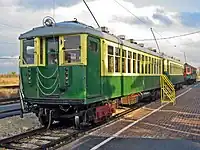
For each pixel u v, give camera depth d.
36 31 10.80
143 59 18.25
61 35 10.33
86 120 10.49
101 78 11.26
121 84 13.78
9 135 10.08
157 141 8.64
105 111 11.88
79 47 10.03
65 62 10.27
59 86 10.26
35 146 8.51
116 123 11.77
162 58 24.77
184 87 42.88
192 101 21.22
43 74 10.58
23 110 11.09
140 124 11.47
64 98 10.20
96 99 10.77
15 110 14.58
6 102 19.50
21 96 11.08
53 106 10.77
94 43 10.70
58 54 10.40
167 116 13.61
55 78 10.37
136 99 17.22
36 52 10.66
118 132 9.96
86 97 9.96
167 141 8.65
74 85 10.05
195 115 13.92
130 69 15.37
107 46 11.90
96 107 11.09
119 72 13.49
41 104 10.70
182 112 15.04
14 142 8.91
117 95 13.18
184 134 9.61
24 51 11.02
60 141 8.70
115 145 8.21
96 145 8.25
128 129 10.48
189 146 8.07
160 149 7.77
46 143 8.63
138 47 17.09
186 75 50.09
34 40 10.73
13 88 28.19
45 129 10.73
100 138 9.12
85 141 8.77
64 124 11.76
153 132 9.93
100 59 11.21
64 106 10.48
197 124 11.46
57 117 10.72
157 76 22.53
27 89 10.94
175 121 12.15
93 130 10.41
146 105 18.58
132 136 9.33
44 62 10.62
